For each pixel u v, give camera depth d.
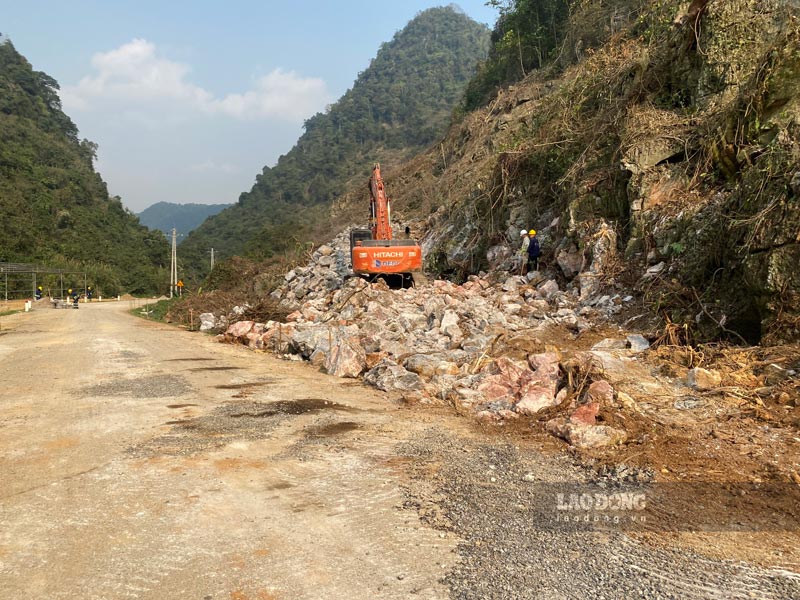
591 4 28.47
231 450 5.82
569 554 3.64
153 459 5.55
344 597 3.16
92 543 3.82
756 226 7.98
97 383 9.53
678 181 12.01
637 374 7.57
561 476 5.01
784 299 7.43
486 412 7.07
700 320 8.91
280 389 8.91
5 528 4.05
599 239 12.73
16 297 57.09
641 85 14.39
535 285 14.46
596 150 14.78
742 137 10.73
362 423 6.83
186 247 117.38
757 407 6.20
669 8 15.64
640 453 5.37
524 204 17.44
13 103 112.31
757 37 12.69
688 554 3.63
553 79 29.88
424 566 3.50
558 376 7.54
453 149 36.69
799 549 3.68
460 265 19.08
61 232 87.31
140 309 38.81
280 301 21.22
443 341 10.86
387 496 4.61
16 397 8.50
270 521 4.16
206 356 12.74
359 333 12.10
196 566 3.51
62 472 5.21
